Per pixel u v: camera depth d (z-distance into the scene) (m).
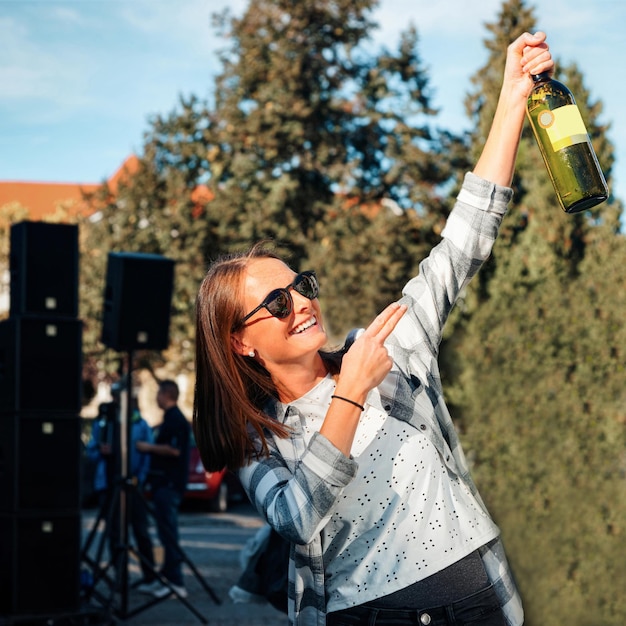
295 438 1.92
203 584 7.62
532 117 2.03
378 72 23.36
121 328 7.16
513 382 5.13
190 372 24.23
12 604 6.03
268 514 1.79
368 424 1.88
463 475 1.96
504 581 1.90
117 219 24.02
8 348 6.27
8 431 6.21
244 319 1.90
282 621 6.96
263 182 22.78
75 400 6.30
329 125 23.52
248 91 23.52
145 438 8.35
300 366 1.92
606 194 2.00
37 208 58.41
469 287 5.86
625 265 5.31
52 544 6.14
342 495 1.85
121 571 7.05
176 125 23.58
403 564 1.84
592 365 5.02
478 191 2.05
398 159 22.62
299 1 22.75
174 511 7.72
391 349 1.97
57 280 6.34
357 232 22.14
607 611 4.74
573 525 4.84
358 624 1.85
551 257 5.61
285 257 2.09
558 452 4.94
